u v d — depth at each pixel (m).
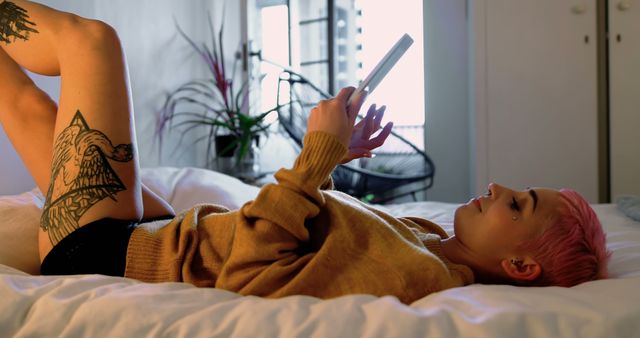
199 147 3.30
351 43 4.34
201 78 3.31
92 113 0.93
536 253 0.79
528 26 2.74
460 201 3.49
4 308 0.64
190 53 3.20
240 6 3.65
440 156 3.53
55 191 0.91
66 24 0.99
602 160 2.77
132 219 0.92
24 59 1.03
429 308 0.60
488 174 2.80
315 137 0.77
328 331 0.54
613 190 2.71
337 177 3.69
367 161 4.21
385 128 0.98
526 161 2.77
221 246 0.82
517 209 0.82
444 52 3.50
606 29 2.73
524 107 2.76
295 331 0.55
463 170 3.48
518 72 2.76
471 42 2.98
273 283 0.73
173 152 3.05
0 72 1.09
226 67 3.55
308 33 4.12
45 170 1.03
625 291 0.64
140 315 0.60
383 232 0.77
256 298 0.68
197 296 0.67
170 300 0.65
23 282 0.72
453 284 0.72
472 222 0.85
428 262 0.71
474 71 2.81
